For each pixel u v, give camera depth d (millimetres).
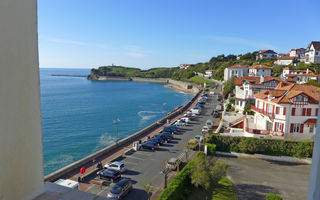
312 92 38438
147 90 162250
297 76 76875
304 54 114375
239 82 64688
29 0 1989
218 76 144500
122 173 26859
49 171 35125
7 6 1765
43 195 2139
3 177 1818
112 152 33750
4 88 1783
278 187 24062
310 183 1863
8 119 1832
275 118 36719
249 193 22562
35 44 2088
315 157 1791
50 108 87875
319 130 1737
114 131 58156
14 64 1860
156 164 29766
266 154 32531
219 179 23172
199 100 88938
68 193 2201
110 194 20984
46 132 55906
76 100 109625
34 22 2064
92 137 52875
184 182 21906
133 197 21594
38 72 2141
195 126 51938
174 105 99500
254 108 43844
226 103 70250
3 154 1812
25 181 2027
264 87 55438
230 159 31922
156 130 47688
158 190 22922
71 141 49688
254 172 27734
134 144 34938
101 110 85562
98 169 27109
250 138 32750
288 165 30297
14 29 1843
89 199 2121
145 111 85250
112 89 166125
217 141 33875
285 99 35781
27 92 2006
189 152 34438
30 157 2072
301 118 35531
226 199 21188
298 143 31703
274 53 136000
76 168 27438
